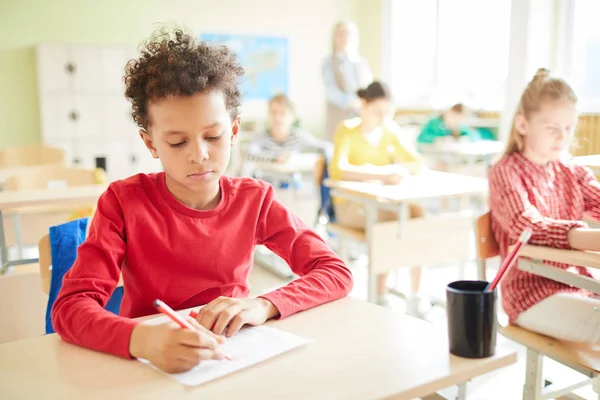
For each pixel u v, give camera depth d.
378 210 2.78
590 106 3.08
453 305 0.78
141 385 0.72
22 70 5.51
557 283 1.55
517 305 1.55
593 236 1.32
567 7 3.76
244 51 6.32
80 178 3.03
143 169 5.80
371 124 2.98
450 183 2.69
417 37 6.01
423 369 0.74
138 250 1.05
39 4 5.49
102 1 5.70
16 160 3.82
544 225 1.41
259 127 6.35
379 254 2.52
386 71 6.23
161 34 1.18
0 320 1.42
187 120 0.93
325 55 6.73
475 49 5.38
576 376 2.02
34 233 2.94
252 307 0.92
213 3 6.12
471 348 0.77
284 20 6.47
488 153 4.15
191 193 1.09
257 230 1.17
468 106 4.98
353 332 0.88
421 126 5.66
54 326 0.90
